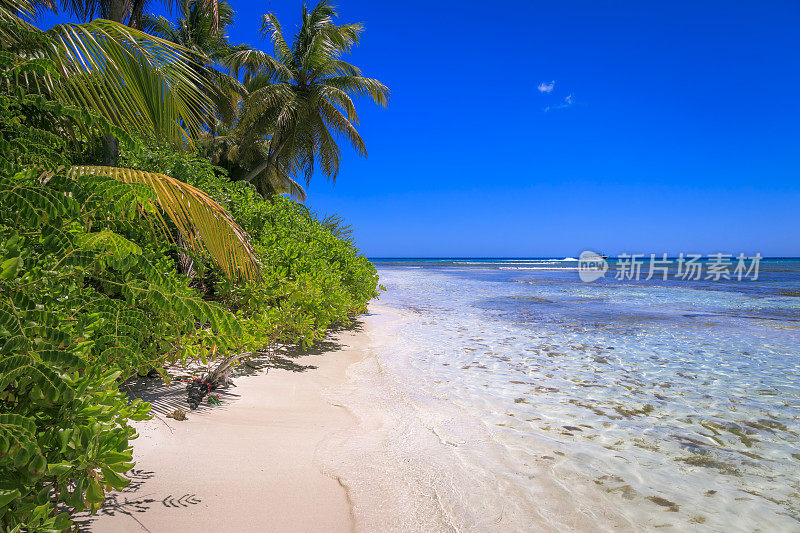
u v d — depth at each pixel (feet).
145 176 9.50
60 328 5.76
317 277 20.81
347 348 22.99
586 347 24.43
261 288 17.33
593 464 10.28
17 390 5.10
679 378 18.07
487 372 18.83
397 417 13.07
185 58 11.53
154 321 10.20
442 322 33.76
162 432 10.14
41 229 5.71
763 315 38.22
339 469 9.42
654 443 11.55
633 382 17.42
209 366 15.11
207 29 54.80
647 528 7.81
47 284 5.62
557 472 9.84
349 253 30.89
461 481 9.28
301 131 64.85
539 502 8.57
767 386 16.97
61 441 4.85
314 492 8.39
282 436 10.87
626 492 9.04
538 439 11.72
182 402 12.11
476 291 64.49
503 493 8.85
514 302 49.06
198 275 16.92
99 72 9.87
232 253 11.41
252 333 15.17
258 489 8.27
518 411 13.96
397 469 9.65
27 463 4.58
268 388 14.66
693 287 74.33
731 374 18.81
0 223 5.55
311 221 31.27
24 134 6.59
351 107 62.69
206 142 55.62
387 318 35.37
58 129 9.96
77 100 9.79
